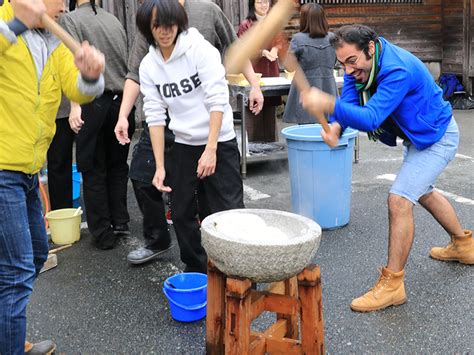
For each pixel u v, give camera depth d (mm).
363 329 3346
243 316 2553
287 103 6508
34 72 2516
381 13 11164
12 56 2422
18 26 2311
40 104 2568
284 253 2438
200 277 3535
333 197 4867
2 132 2484
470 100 11297
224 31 4059
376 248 4531
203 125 3416
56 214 4965
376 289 3576
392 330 3330
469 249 4141
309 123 6379
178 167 3543
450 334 3279
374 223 5105
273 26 2529
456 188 6105
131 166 4137
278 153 7195
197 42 3268
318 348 2711
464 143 8250
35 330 3432
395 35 11336
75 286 4016
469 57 11242
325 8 10805
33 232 2840
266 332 2848
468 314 3494
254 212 2941
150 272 4223
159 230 4254
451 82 11391
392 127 3596
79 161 4465
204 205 3732
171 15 3139
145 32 3250
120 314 3607
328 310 3566
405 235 3551
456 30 11375
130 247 4723
